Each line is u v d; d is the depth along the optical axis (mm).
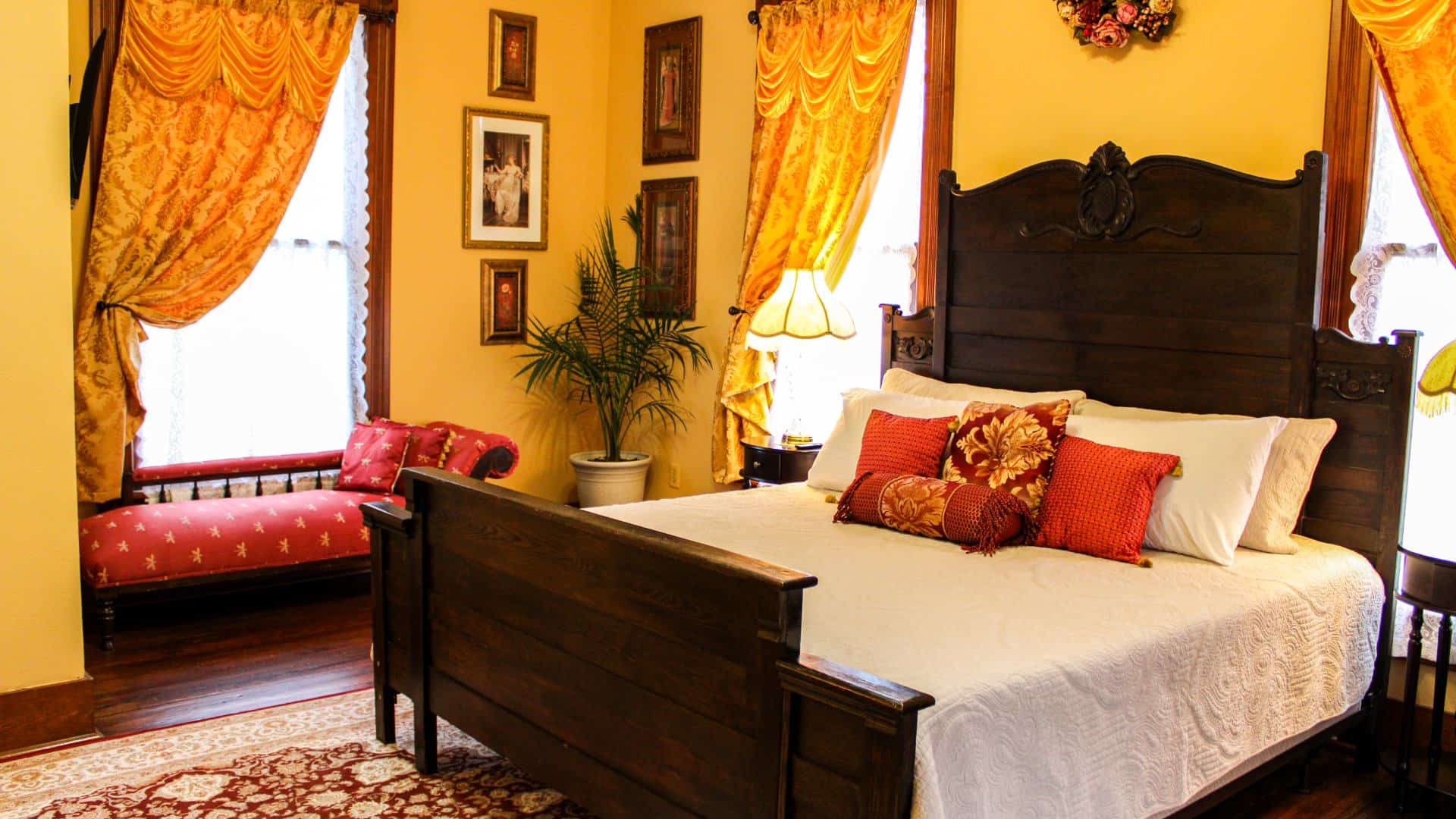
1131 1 3777
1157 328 3691
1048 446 3398
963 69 4367
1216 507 3162
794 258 4867
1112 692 2443
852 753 1995
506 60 5758
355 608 4801
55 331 3336
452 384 5738
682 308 5711
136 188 4652
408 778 3221
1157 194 3676
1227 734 2748
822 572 3012
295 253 5172
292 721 3594
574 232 6109
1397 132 3258
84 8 4531
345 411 5395
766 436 5141
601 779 2592
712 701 2281
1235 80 3637
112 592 4148
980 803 2148
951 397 4113
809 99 4824
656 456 5965
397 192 5461
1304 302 3365
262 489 5090
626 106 6004
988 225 4156
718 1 5449
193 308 4836
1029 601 2779
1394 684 3455
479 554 2965
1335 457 3363
